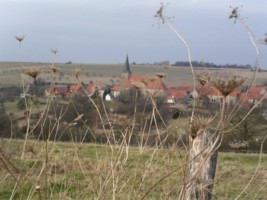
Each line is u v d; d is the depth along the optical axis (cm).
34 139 420
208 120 312
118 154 391
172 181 411
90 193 429
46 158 401
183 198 379
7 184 530
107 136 397
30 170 399
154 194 415
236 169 697
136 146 419
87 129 439
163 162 412
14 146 411
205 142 352
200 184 414
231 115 297
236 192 528
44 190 409
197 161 371
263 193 536
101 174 413
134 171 411
